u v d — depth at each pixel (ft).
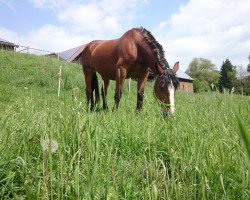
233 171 7.81
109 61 26.43
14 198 6.38
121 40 25.34
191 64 350.64
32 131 9.80
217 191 6.85
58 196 6.01
